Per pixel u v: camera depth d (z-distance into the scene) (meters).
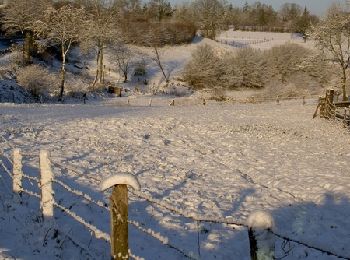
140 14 119.50
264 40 116.81
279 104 50.22
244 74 76.44
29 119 28.11
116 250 5.19
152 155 20.39
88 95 58.47
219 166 18.91
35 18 71.25
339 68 62.78
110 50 80.06
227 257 9.15
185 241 9.84
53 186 12.87
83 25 60.22
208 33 113.62
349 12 53.00
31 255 7.17
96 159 18.42
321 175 17.25
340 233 10.91
